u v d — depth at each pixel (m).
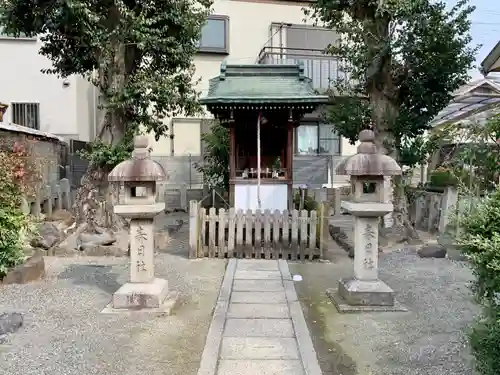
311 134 14.33
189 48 8.80
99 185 7.61
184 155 14.35
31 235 6.38
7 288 5.03
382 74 8.14
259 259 6.69
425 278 5.49
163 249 7.60
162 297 4.38
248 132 8.70
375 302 4.39
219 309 4.31
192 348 3.45
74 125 13.99
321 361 3.25
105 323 3.95
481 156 6.03
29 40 13.54
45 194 9.94
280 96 7.54
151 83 7.77
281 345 3.49
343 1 8.15
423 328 3.83
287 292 4.93
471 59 8.16
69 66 8.50
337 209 12.16
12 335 3.65
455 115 10.78
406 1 7.31
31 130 10.59
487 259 2.59
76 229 7.64
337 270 6.13
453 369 3.00
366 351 3.41
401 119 8.26
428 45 7.89
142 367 3.11
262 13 14.87
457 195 6.65
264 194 7.98
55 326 3.87
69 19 7.05
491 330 2.52
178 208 12.98
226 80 8.34
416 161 8.51
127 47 8.02
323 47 14.90
